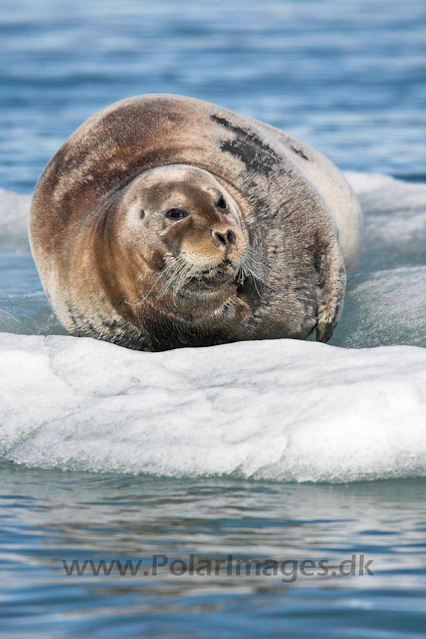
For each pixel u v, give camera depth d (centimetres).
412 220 4369
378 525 1741
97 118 2920
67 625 1385
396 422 2030
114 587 1498
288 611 1416
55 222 2825
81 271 2683
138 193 2512
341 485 1969
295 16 16088
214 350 2486
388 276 3300
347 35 12975
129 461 2058
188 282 2456
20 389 2345
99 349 2478
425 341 2717
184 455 2039
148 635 1350
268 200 2733
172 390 2273
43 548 1650
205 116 2881
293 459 1992
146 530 1722
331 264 2789
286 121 7294
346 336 2855
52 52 11088
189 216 2417
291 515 1792
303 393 2116
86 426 2184
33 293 3394
